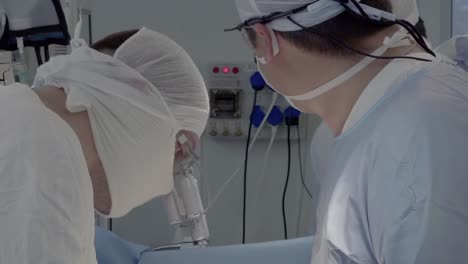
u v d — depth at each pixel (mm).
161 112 1073
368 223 953
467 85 941
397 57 949
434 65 972
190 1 2336
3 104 908
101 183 1058
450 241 822
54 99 988
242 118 2320
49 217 835
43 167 853
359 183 964
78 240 863
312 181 2338
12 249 815
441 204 834
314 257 1072
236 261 1764
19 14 1574
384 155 926
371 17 929
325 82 1010
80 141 985
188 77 1177
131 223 2441
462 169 845
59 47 1662
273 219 2439
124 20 2357
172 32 2357
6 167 848
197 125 1186
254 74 2232
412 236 854
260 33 1028
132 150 1049
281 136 2322
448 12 2154
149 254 1796
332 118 1057
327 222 1006
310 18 956
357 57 975
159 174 1117
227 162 2404
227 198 2434
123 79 1057
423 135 880
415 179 869
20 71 1627
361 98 993
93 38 2359
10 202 836
